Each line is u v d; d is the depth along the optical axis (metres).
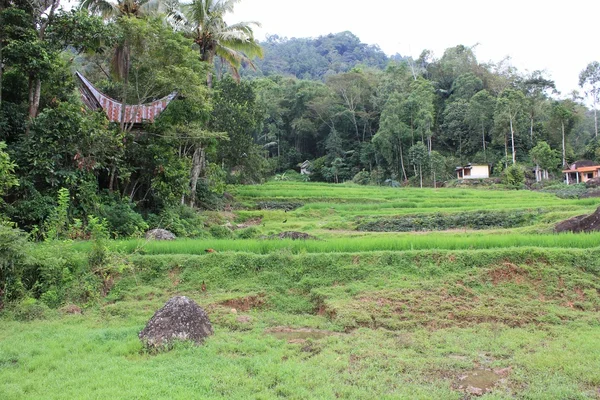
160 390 5.25
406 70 66.69
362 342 7.34
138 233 14.70
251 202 31.00
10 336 7.57
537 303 8.91
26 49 14.84
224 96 30.59
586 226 14.52
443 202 28.73
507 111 53.62
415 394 5.38
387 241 11.92
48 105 17.08
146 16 20.03
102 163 16.23
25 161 14.19
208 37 25.09
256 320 8.77
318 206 28.58
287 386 5.52
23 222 13.51
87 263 10.47
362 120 66.12
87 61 25.72
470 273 9.94
